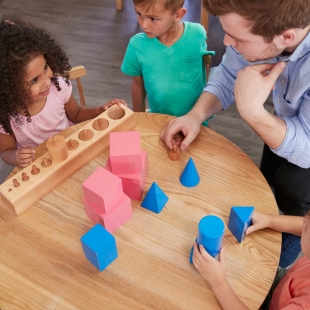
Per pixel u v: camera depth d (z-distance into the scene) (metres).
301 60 0.97
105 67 2.40
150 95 1.56
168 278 0.89
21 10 2.78
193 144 1.18
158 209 1.00
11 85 1.16
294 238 1.22
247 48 0.88
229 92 1.28
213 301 0.85
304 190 1.19
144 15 1.23
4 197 1.00
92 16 2.73
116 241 0.96
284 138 1.02
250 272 0.90
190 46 1.42
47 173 1.03
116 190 0.92
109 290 0.88
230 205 1.03
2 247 0.95
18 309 0.85
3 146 1.36
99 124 1.14
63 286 0.89
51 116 1.38
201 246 0.84
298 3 0.75
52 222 1.00
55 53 1.27
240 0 0.75
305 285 0.87
